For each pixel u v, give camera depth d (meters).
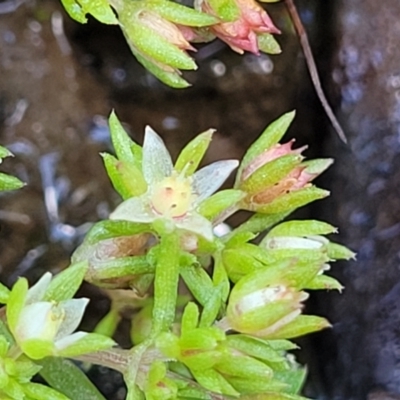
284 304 0.05
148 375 0.05
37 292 0.05
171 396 0.05
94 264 0.05
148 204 0.05
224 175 0.05
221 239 0.05
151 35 0.05
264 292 0.05
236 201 0.05
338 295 0.08
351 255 0.05
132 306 0.07
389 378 0.08
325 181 0.08
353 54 0.08
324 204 0.08
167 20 0.05
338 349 0.08
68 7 0.05
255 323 0.05
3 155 0.05
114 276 0.05
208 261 0.05
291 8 0.06
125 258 0.05
